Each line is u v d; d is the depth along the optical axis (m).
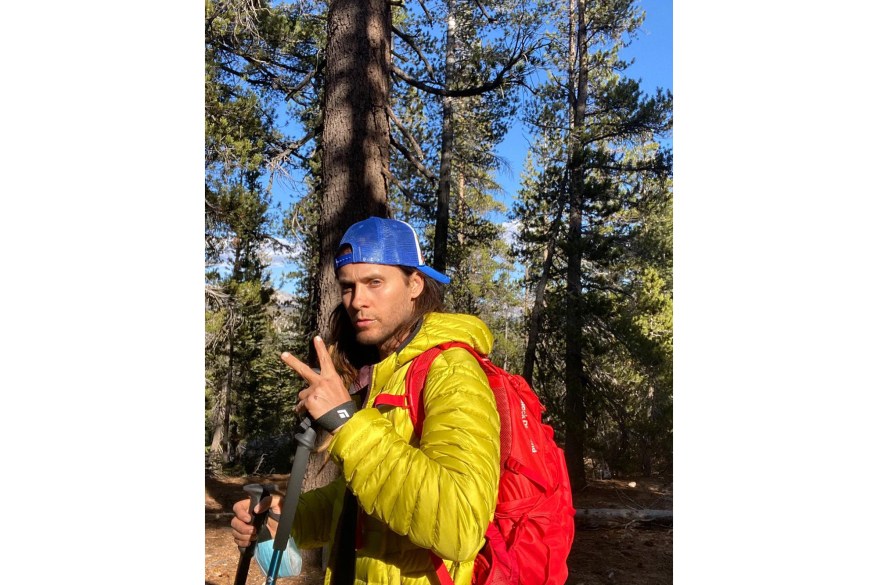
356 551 1.45
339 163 5.52
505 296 25.05
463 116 14.13
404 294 1.56
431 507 1.16
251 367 20.11
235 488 9.73
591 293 14.45
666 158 14.33
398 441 1.24
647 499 11.11
